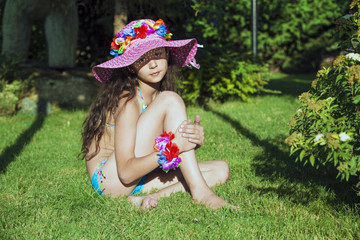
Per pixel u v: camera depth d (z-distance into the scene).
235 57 9.12
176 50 3.10
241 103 8.38
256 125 6.05
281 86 11.28
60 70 8.42
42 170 3.99
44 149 4.91
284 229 2.46
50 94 7.90
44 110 7.57
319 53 15.44
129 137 2.77
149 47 2.66
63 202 3.03
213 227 2.50
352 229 2.45
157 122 2.81
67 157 4.50
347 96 2.36
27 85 7.64
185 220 2.64
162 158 2.68
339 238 2.35
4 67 7.49
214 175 3.30
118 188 3.01
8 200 3.13
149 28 2.77
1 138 5.55
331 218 2.63
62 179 3.66
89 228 2.56
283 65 15.83
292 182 3.45
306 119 2.46
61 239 2.43
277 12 14.82
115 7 5.98
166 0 7.98
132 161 2.77
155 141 2.71
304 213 2.72
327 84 2.51
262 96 9.28
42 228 2.58
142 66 2.77
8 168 4.07
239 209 2.75
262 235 2.39
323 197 3.04
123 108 2.79
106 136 2.98
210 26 11.77
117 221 2.64
